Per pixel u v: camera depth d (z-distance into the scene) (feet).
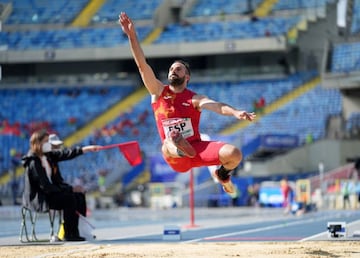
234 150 79.51
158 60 504.02
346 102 434.30
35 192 128.26
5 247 116.26
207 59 498.28
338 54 451.53
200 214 305.73
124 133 443.32
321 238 133.08
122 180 414.62
